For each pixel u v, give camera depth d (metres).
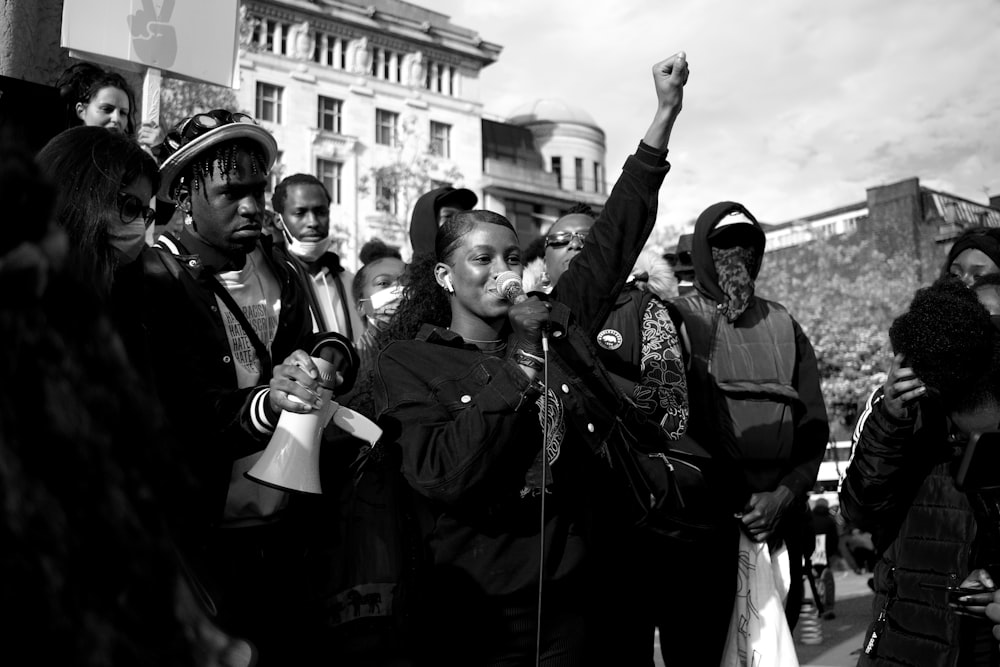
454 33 45.25
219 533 2.18
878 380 37.09
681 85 2.84
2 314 0.82
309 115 40.28
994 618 2.16
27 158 0.85
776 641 3.28
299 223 4.06
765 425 3.46
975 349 2.36
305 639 2.26
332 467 2.33
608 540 2.97
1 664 0.78
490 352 2.76
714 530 3.15
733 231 3.76
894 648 2.61
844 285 43.50
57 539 0.82
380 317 3.79
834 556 15.84
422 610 2.40
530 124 53.47
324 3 40.88
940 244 50.47
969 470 2.12
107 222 1.97
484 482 2.32
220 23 4.11
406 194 36.53
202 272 2.43
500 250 2.75
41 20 3.76
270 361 2.49
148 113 3.96
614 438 2.82
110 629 0.85
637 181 2.85
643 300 3.37
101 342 0.92
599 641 2.89
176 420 2.17
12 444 0.80
